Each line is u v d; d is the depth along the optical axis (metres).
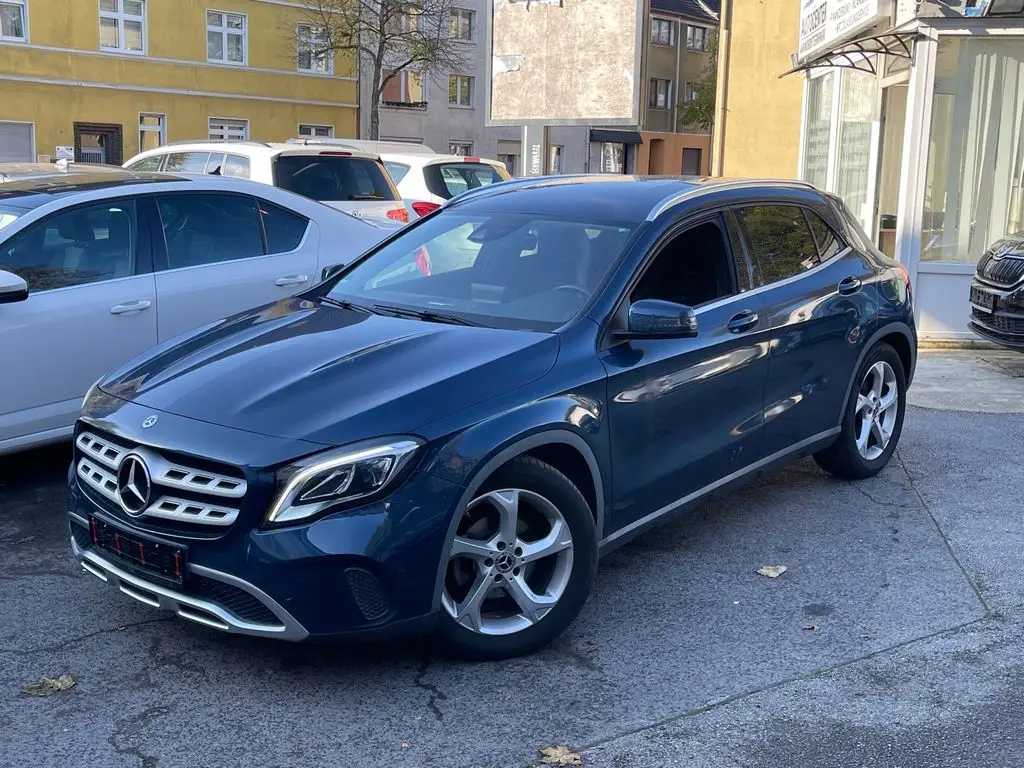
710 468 4.67
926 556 4.95
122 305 5.81
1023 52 10.61
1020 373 9.24
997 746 3.32
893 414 6.17
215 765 3.18
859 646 4.01
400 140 45.78
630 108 20.38
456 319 4.34
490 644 3.77
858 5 11.40
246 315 4.74
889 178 12.80
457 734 3.36
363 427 3.44
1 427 5.38
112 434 3.68
